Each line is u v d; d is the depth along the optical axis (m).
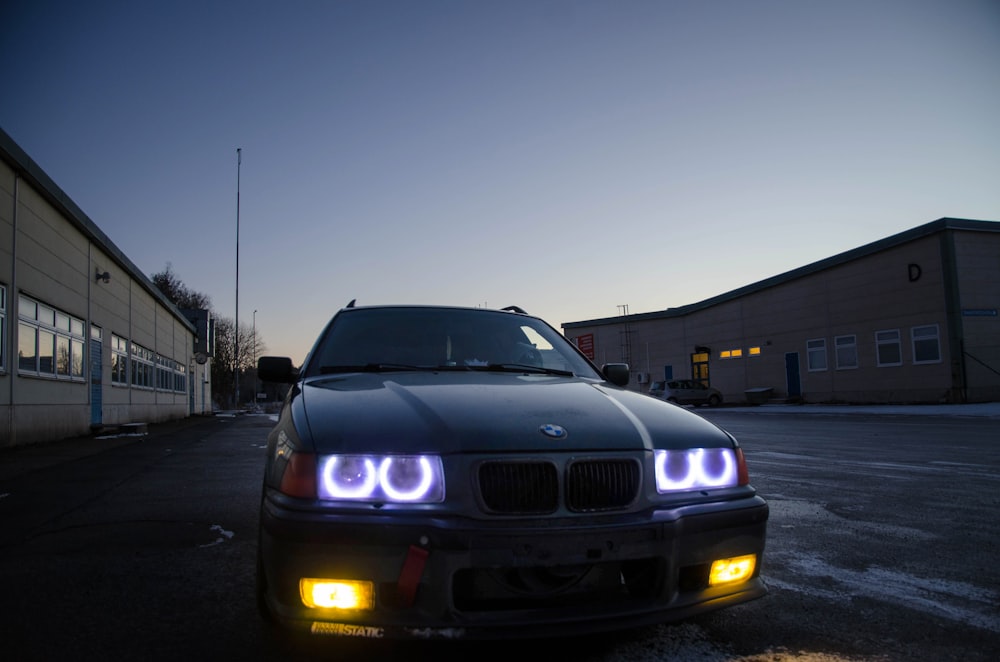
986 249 23.77
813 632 2.70
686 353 40.06
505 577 2.14
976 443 10.66
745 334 34.56
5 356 12.28
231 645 2.59
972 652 2.50
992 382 23.22
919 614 2.90
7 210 12.37
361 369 3.23
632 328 43.94
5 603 3.12
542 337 3.92
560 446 2.23
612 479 2.26
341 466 2.17
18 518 5.23
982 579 3.41
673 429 2.53
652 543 2.22
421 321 3.73
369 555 2.06
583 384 3.10
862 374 27.09
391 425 2.29
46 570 3.70
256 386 88.00
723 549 2.37
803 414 22.39
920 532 4.46
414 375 3.09
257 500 6.08
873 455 9.10
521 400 2.60
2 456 10.83
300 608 2.09
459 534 2.06
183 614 2.96
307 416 2.45
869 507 5.32
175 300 72.75
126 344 21.78
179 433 17.83
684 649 2.51
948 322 23.38
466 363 3.40
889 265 25.84
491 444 2.19
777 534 4.41
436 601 2.04
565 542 2.12
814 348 29.75
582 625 2.10
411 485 2.14
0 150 11.80
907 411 20.42
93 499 6.17
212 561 3.88
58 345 15.20
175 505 5.82
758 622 2.80
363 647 2.53
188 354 36.84
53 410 14.77
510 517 2.12
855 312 27.42
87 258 17.25
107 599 3.18
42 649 2.56
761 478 6.91
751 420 19.38
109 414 19.56
